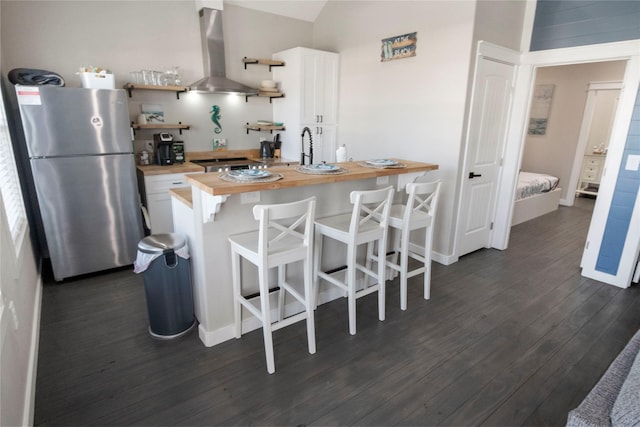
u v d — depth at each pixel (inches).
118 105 121.6
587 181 280.4
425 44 136.6
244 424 67.1
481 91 131.1
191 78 165.2
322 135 185.5
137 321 99.8
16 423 58.6
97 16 138.6
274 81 183.3
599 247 129.0
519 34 138.8
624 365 52.8
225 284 89.0
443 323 101.3
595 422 41.8
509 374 81.4
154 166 152.0
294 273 101.9
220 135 179.9
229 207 85.2
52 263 119.5
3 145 99.2
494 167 150.3
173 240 90.2
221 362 83.7
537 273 136.2
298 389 75.9
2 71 116.4
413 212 113.0
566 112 246.8
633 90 115.0
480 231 155.8
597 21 119.4
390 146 158.9
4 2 121.3
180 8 155.9
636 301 115.4
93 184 122.0
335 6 178.4
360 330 97.3
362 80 168.9
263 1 173.9
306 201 77.4
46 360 83.2
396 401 73.1
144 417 68.2
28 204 127.5
